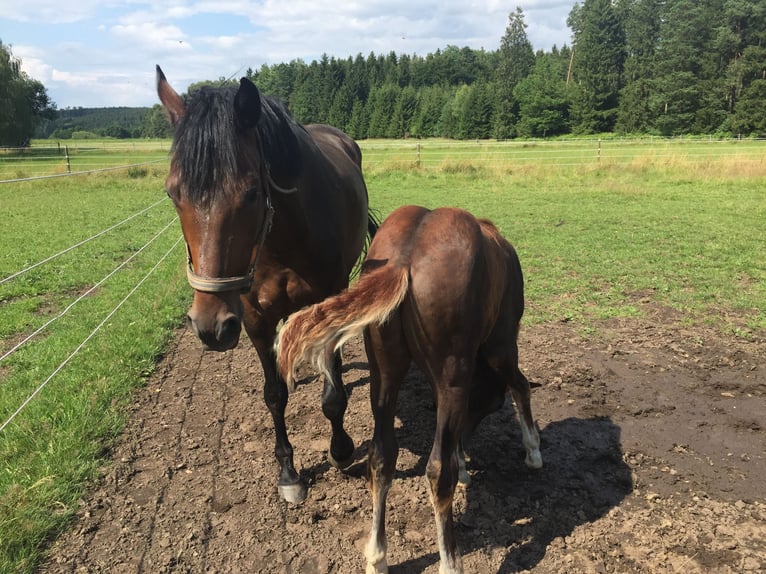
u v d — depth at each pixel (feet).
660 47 193.88
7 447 11.23
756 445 11.70
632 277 23.84
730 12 170.09
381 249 7.78
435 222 7.73
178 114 8.67
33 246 31.50
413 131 242.17
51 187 59.52
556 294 22.04
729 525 9.25
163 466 11.21
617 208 41.45
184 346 17.72
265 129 8.60
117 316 19.58
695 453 11.46
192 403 13.98
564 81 222.48
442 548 7.69
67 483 10.22
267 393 10.31
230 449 11.93
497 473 10.90
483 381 9.98
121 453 11.62
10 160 80.28
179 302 21.48
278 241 9.40
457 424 7.43
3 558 8.34
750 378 14.70
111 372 14.92
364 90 283.38
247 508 9.98
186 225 7.53
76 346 16.72
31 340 17.95
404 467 11.18
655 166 63.05
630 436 12.16
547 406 13.58
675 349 16.58
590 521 9.44
